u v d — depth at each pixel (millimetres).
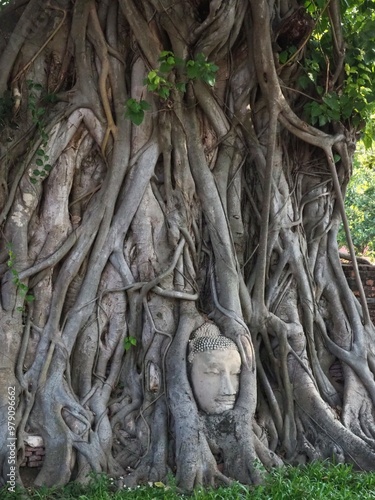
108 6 3730
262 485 3033
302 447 3545
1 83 3576
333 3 3902
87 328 3420
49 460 3082
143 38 3643
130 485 3061
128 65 3725
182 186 3670
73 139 3594
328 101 3889
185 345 3406
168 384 3338
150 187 3615
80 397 3320
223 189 3793
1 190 3439
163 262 3566
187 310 3516
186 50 3680
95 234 3494
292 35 3844
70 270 3418
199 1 3703
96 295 3461
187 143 3723
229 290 3588
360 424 3682
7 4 3887
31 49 3662
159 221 3600
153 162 3619
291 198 4023
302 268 3898
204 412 3303
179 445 3152
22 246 3381
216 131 3822
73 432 3150
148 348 3447
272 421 3619
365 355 3850
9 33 3799
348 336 3910
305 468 3357
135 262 3549
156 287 3482
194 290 3576
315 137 3881
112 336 3445
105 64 3641
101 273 3484
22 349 3260
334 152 4055
